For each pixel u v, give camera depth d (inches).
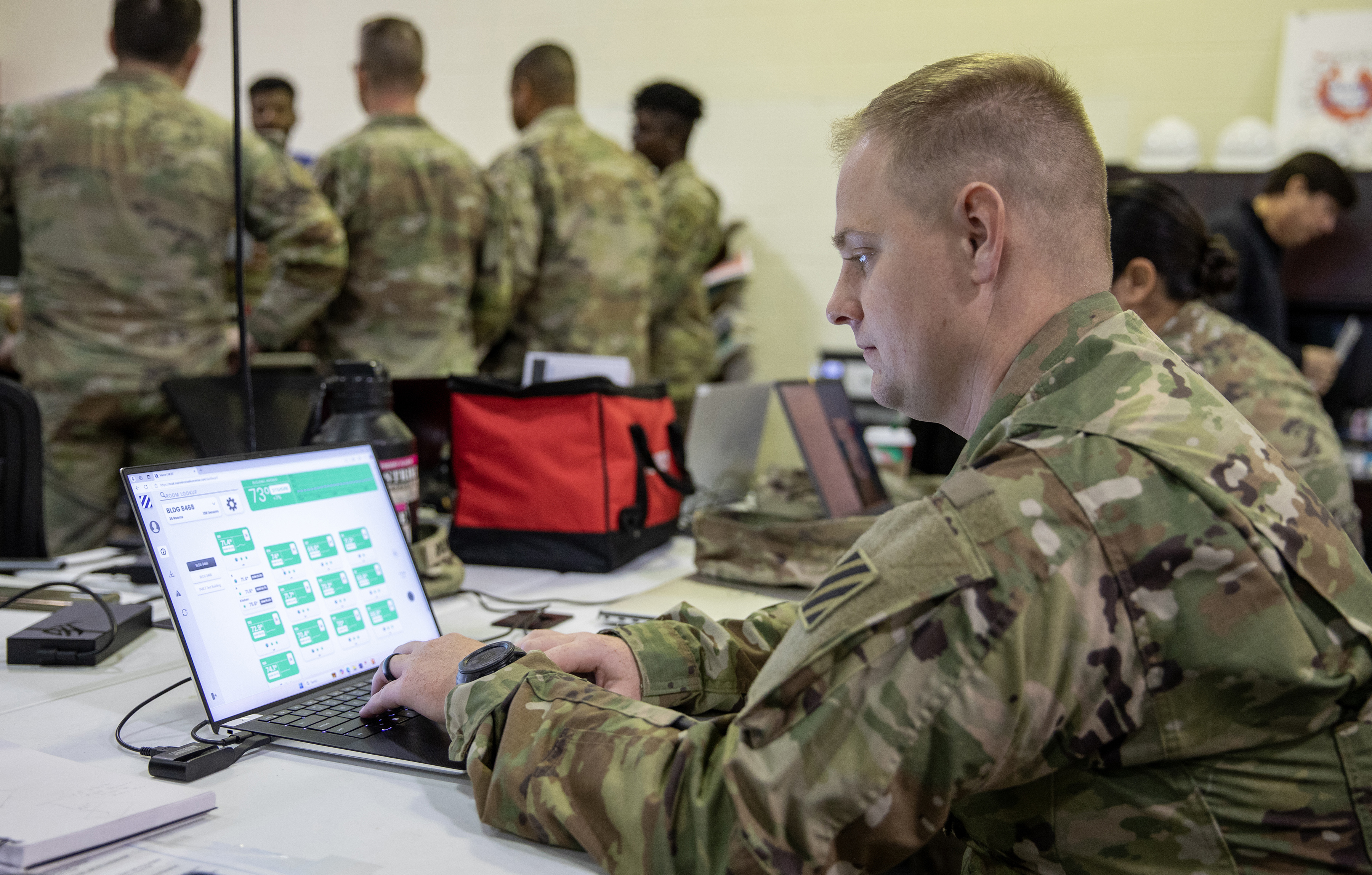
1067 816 27.2
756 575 59.8
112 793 29.5
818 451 74.3
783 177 170.1
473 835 29.7
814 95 167.8
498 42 183.2
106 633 44.6
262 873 26.9
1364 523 126.5
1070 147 29.4
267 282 123.3
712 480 89.7
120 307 90.0
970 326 30.0
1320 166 121.0
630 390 65.9
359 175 103.6
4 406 60.4
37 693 40.5
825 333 169.9
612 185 118.6
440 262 105.2
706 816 25.5
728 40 171.0
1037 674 24.2
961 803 29.3
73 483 91.2
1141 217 66.1
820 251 169.2
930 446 103.0
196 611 35.2
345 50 189.9
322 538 41.5
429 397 73.5
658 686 37.4
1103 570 24.9
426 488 76.1
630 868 26.5
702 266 148.6
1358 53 139.9
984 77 29.4
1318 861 25.7
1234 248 125.7
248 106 191.5
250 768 34.0
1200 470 25.9
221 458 38.5
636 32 175.3
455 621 51.4
